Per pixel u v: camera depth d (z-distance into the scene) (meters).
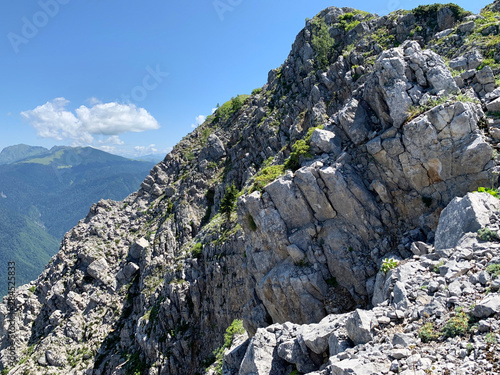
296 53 100.50
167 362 66.44
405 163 28.72
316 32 94.62
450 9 57.97
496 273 15.09
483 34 39.84
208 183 111.75
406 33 63.41
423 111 28.53
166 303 72.44
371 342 14.77
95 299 94.62
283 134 84.69
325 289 29.88
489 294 14.07
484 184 25.31
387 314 16.14
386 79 30.94
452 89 29.41
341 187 30.70
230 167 104.75
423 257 19.72
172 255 95.06
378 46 64.75
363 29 79.56
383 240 29.02
